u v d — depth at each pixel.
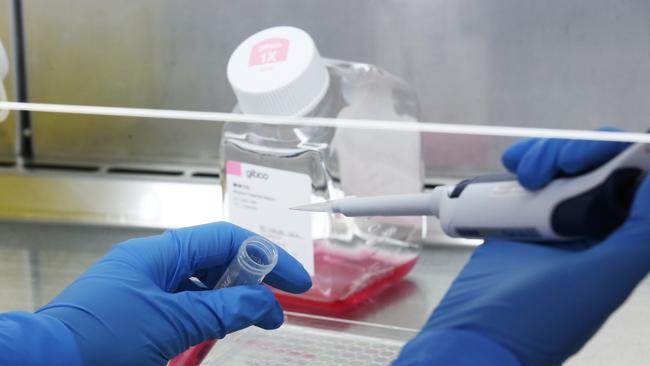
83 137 1.09
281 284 0.68
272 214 0.80
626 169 0.48
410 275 0.88
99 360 0.59
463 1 0.96
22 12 1.05
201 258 0.68
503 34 0.97
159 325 0.61
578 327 0.48
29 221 1.05
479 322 0.50
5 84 1.07
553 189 0.49
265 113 0.77
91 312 0.60
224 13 1.02
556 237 0.50
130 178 1.06
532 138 0.54
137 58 1.05
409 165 0.87
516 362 0.48
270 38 0.78
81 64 1.07
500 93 0.99
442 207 0.54
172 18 1.03
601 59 0.96
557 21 0.95
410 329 0.76
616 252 0.48
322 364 0.69
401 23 0.99
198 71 1.04
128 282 0.62
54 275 0.92
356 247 0.81
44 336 0.58
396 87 0.90
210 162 1.08
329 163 0.78
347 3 0.99
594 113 0.98
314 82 0.76
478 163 1.02
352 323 0.78
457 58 0.99
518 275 0.51
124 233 1.01
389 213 0.58
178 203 1.03
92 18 1.04
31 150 1.11
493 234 0.52
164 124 1.07
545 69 0.97
